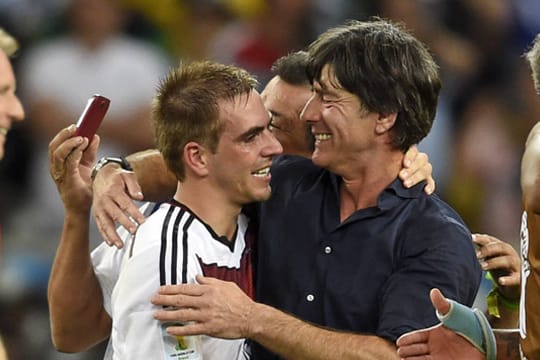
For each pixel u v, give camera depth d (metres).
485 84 31.47
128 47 28.56
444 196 30.08
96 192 14.03
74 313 14.51
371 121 14.04
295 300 14.27
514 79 31.67
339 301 14.05
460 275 13.80
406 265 13.91
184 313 12.96
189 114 13.59
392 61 14.00
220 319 13.02
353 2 30.41
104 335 14.90
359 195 14.33
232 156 13.59
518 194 30.75
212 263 13.57
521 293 14.00
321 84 14.11
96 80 28.16
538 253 13.32
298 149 15.55
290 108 15.40
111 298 14.30
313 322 14.18
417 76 14.10
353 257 14.11
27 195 27.73
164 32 29.47
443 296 13.53
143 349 13.19
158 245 13.30
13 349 24.83
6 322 24.95
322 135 14.22
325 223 14.36
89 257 14.42
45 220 27.27
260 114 13.69
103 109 14.23
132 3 29.12
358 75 13.91
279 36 29.47
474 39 31.62
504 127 31.19
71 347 14.88
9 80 14.38
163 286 13.01
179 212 13.63
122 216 13.70
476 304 25.11
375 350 13.38
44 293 25.81
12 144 27.86
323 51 14.12
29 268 26.17
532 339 13.62
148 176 14.96
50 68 28.22
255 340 13.30
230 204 13.81
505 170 30.80
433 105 14.38
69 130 14.03
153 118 14.04
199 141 13.61
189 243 13.40
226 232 13.88
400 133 14.15
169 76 13.94
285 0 29.38
